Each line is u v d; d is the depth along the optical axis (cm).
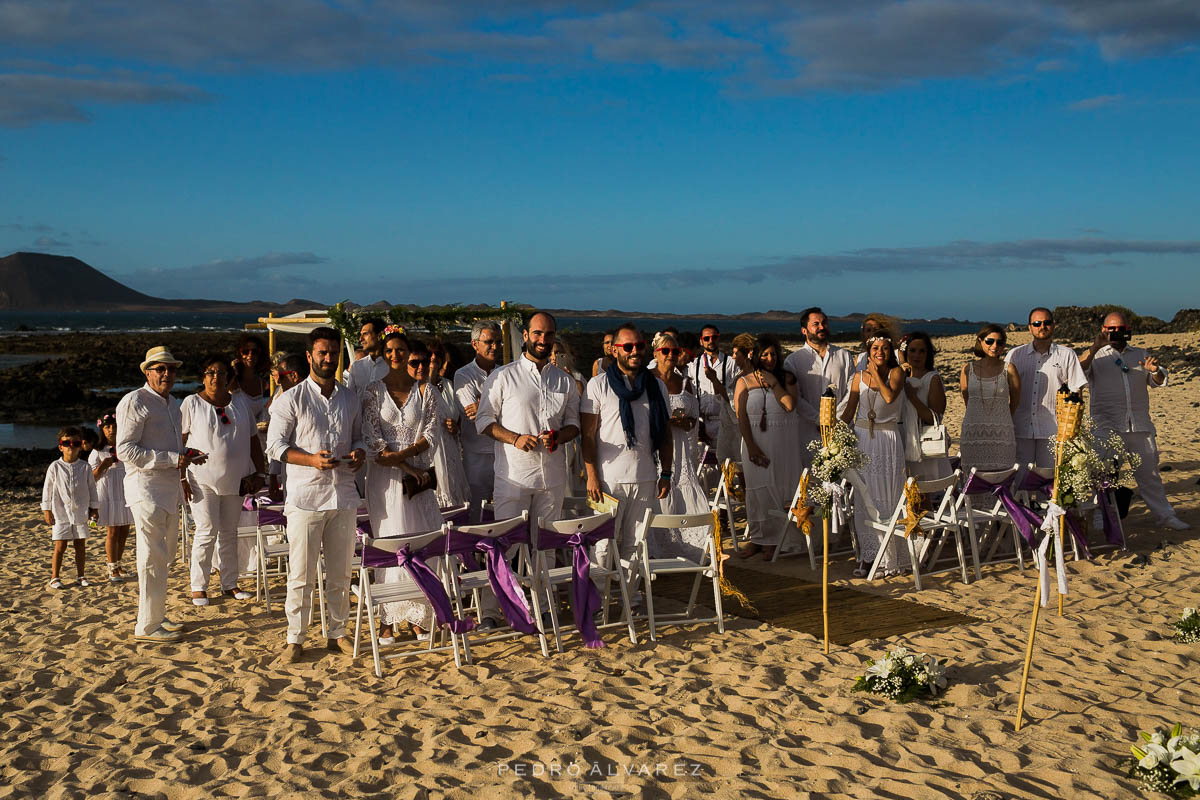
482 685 554
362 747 469
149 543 673
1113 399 913
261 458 787
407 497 652
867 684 525
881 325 835
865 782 410
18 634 721
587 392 696
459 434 745
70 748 489
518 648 625
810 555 827
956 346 3962
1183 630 595
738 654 600
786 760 434
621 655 604
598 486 690
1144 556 801
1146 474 920
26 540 1216
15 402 3356
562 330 1112
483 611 672
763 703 509
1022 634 618
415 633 660
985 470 848
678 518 631
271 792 420
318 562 639
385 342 652
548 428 659
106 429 909
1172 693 507
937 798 392
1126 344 917
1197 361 2639
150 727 514
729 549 917
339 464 615
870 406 804
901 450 810
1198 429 1608
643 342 681
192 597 771
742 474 905
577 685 549
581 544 618
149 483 671
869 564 798
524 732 477
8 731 517
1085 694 509
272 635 682
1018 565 809
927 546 792
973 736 457
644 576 678
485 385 674
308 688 565
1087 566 790
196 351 5528
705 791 409
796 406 894
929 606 694
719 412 989
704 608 710
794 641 623
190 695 564
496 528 597
